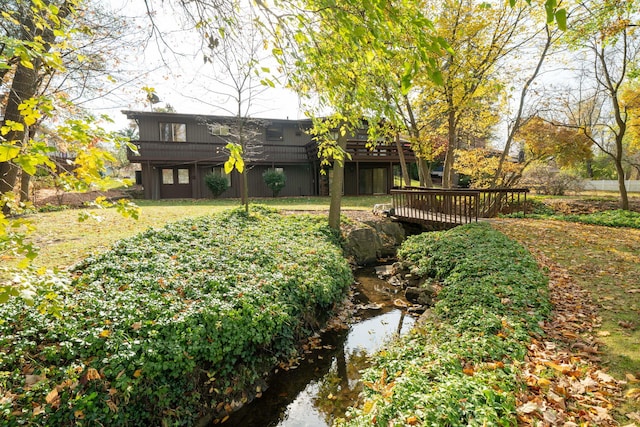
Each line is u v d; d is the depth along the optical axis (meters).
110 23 6.19
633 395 2.81
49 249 6.28
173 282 5.20
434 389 2.87
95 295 4.49
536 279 5.72
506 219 12.20
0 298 1.77
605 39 11.19
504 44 12.91
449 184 14.80
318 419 4.01
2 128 1.76
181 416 3.79
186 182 21.72
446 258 7.37
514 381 2.97
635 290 5.16
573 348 3.72
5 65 1.69
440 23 12.00
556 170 22.77
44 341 3.64
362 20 2.09
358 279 9.21
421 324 5.34
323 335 6.02
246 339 4.53
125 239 6.70
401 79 2.09
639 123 13.98
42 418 3.01
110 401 3.35
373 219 13.21
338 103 3.30
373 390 3.40
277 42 2.85
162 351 3.87
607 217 11.77
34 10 2.36
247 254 6.97
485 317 4.37
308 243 8.86
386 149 23.48
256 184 23.22
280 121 22.94
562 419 2.54
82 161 1.98
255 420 4.04
